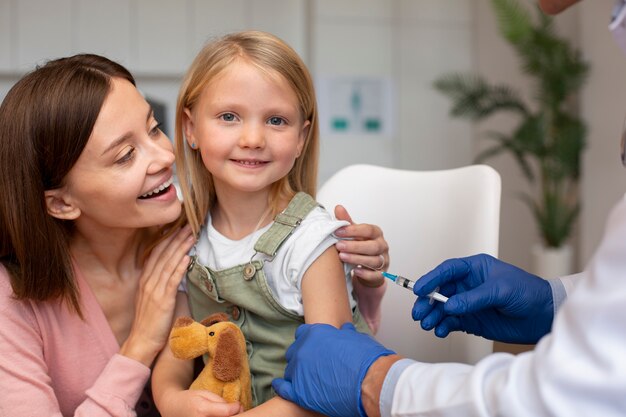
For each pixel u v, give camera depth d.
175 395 1.01
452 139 4.93
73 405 1.13
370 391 0.81
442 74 4.87
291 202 1.14
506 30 4.19
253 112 1.05
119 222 1.06
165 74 4.31
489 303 1.03
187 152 1.18
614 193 3.87
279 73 1.06
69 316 1.09
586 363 0.53
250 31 1.13
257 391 1.10
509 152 4.93
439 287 1.09
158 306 1.09
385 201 1.48
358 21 4.74
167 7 4.31
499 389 0.59
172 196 1.09
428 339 1.37
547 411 0.54
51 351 1.08
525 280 1.07
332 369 0.88
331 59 4.71
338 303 1.05
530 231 4.95
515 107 4.35
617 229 0.54
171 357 1.12
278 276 1.07
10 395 0.97
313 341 0.93
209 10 4.38
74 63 1.04
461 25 4.88
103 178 1.00
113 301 1.17
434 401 0.67
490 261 1.10
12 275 1.03
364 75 4.77
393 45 4.80
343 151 4.79
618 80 3.81
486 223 1.29
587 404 0.53
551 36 4.15
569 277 1.13
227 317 1.04
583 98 4.16
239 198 1.14
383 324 1.42
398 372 0.77
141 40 4.28
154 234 1.19
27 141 0.98
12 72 4.09
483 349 1.27
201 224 1.20
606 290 0.53
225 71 1.06
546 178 4.27
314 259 1.06
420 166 4.89
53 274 1.03
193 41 4.36
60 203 1.04
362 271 1.17
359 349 0.87
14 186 0.99
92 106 0.98
